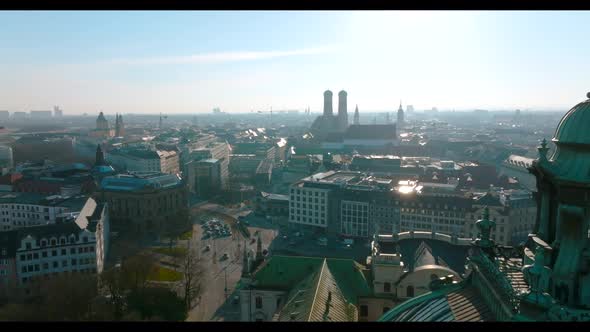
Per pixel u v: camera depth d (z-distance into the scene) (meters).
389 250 105.94
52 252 160.38
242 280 109.44
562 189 29.23
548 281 28.12
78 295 126.38
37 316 118.75
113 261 192.75
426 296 40.53
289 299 95.81
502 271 33.25
